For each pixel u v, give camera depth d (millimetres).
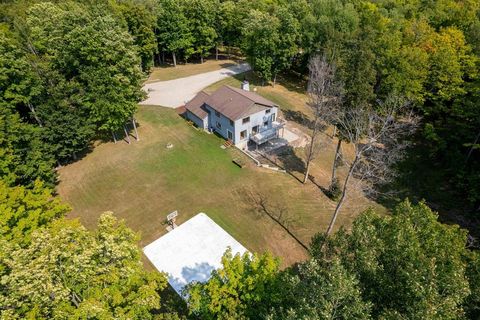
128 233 16219
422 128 42438
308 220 30219
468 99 37000
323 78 31562
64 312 12219
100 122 41594
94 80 34875
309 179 36188
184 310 17297
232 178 35062
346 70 31422
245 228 29109
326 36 54719
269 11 68688
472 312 11992
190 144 40500
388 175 36438
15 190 19828
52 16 43469
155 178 34562
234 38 69750
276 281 15125
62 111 33219
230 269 15570
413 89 39469
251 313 14742
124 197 32031
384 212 32062
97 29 35594
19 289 11406
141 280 15883
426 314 9531
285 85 59656
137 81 38344
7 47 30953
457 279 10797
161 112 47906
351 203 32938
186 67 67812
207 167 36531
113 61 35906
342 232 15164
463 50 42156
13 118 28875
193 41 65750
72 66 36656
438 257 12469
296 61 62688
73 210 30328
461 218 31750
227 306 14742
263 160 39219
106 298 14023
